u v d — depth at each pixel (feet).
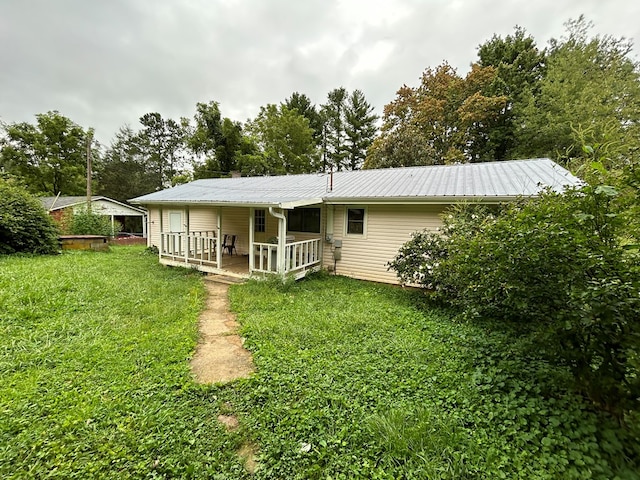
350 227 28.91
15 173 77.15
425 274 19.10
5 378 10.06
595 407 8.11
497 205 20.89
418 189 24.85
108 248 44.50
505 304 10.09
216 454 7.25
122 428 7.95
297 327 15.10
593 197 7.36
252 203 23.89
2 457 6.91
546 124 55.26
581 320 7.14
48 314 15.75
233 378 10.79
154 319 15.93
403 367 11.21
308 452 7.29
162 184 113.19
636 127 39.06
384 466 6.84
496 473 6.51
